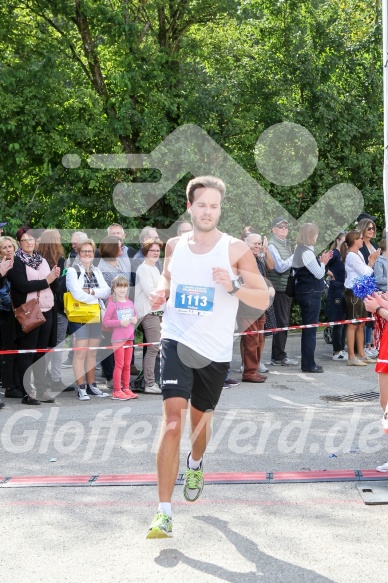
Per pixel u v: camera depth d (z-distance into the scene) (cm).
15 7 1700
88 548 504
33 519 559
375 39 1702
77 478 650
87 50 1730
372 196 1505
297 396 976
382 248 1206
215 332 528
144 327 1004
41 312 930
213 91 1555
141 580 454
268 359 1297
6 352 935
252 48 1725
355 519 543
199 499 590
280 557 481
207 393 541
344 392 1002
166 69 1691
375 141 1569
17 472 673
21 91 1593
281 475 643
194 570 465
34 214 1603
